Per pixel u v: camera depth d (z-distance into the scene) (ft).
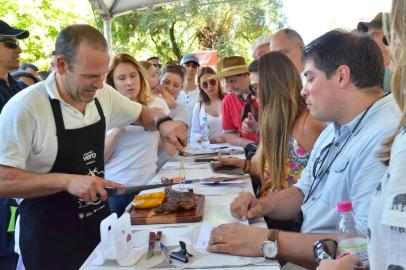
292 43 12.32
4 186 6.22
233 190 7.97
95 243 7.16
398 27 2.88
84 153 7.03
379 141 4.75
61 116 6.73
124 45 47.03
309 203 5.97
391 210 2.68
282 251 5.06
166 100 15.67
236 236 5.21
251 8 49.52
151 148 10.54
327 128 6.45
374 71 5.14
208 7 47.83
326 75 5.24
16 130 6.28
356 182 4.89
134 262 5.00
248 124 13.10
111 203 10.43
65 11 35.55
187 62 19.95
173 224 6.26
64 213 6.82
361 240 4.46
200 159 11.48
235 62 14.94
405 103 2.87
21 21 33.09
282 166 7.79
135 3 22.57
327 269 3.79
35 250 6.77
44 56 34.40
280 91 7.75
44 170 6.79
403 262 2.67
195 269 4.78
